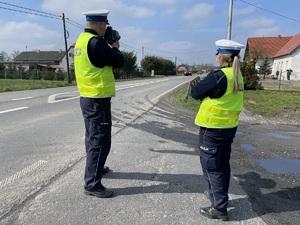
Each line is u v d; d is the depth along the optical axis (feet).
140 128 24.14
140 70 230.89
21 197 11.20
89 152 11.50
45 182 12.62
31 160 15.38
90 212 10.30
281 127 26.94
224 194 10.24
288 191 12.80
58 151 17.03
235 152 18.52
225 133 10.21
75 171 13.94
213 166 10.34
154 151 17.80
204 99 10.38
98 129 11.37
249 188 12.99
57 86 77.51
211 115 10.09
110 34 11.42
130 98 47.06
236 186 13.14
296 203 11.66
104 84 11.17
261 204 11.46
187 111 34.19
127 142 19.62
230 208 11.06
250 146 20.13
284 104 40.52
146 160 16.05
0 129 22.08
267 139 22.24
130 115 30.17
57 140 19.40
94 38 10.80
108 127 11.61
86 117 11.53
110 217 10.03
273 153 18.58
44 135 20.66
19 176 13.21
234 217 10.40
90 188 11.42
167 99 46.16
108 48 10.89
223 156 10.78
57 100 40.88
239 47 10.07
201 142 10.55
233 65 10.00
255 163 16.52
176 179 13.52
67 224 9.51
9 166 14.44
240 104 10.41
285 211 10.95
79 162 15.19
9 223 9.44
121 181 13.12
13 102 37.63
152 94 55.21
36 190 11.83
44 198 11.19
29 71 138.72
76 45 11.43
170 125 25.84
